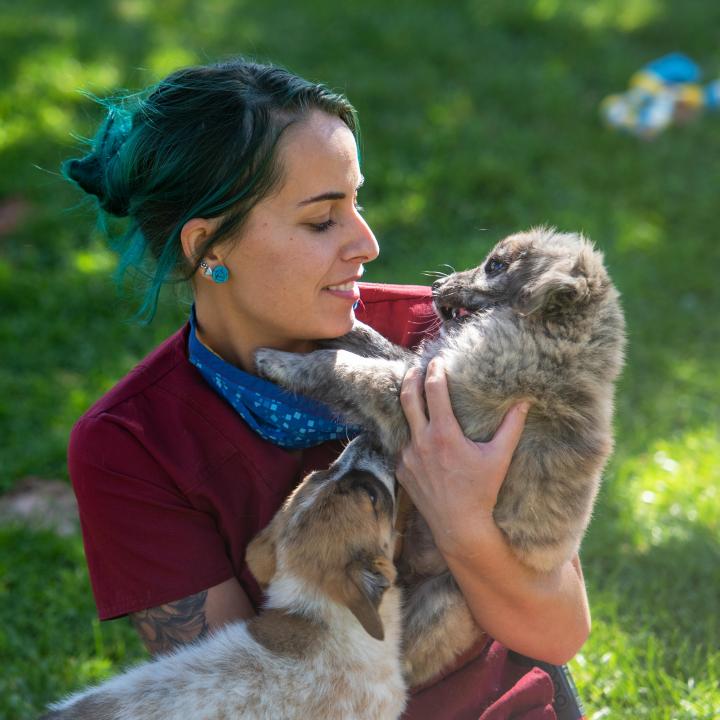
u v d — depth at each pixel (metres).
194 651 3.09
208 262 3.11
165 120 3.02
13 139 10.09
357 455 3.34
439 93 11.51
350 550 3.12
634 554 5.53
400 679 3.19
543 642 3.21
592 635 4.77
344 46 12.48
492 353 3.49
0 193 9.49
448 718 3.21
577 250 3.84
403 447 3.36
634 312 8.20
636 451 6.49
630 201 9.94
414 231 9.26
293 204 3.00
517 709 3.22
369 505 3.18
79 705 3.10
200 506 3.12
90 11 13.48
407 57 12.36
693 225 9.66
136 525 3.08
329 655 3.08
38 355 7.64
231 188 2.96
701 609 5.08
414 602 3.37
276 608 3.17
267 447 3.20
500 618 3.16
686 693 4.48
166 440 3.12
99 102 3.41
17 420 6.91
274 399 3.19
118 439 3.09
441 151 10.37
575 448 3.38
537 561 3.21
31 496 6.30
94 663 4.87
